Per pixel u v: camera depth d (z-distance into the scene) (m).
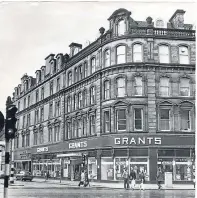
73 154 40.56
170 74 34.75
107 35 36.44
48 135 49.00
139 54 34.78
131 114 33.84
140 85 34.38
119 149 34.03
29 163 54.78
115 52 35.38
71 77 43.81
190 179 33.16
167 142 33.47
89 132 38.34
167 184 30.08
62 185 33.38
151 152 33.25
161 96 34.34
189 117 34.44
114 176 33.91
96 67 37.72
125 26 35.41
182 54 35.28
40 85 53.50
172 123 33.97
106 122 35.75
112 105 34.69
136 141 33.41
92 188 29.50
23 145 58.31
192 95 34.66
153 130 33.59
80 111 40.56
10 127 10.84
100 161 35.53
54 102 47.88
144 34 34.84
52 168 46.81
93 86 38.25
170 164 33.38
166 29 35.19
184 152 33.66
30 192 24.41
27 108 57.59
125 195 22.11
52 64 49.56
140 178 32.47
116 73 34.97
